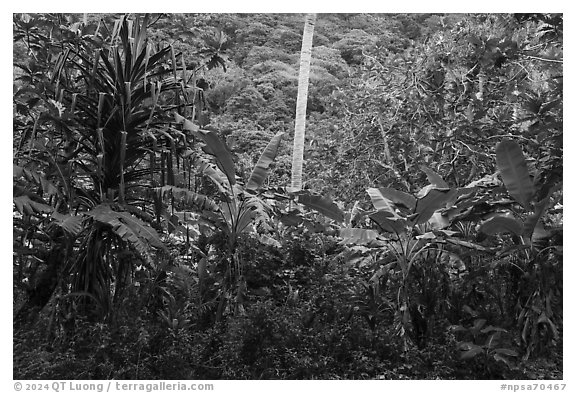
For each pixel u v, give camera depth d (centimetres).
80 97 559
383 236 613
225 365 497
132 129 560
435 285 613
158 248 584
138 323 523
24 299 585
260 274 621
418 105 875
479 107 791
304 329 545
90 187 611
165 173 662
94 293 552
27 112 601
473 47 824
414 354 539
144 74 569
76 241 590
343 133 1092
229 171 573
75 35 587
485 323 596
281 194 688
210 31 813
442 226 629
